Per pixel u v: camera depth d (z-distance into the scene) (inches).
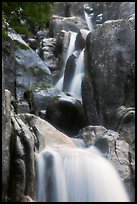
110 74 549.6
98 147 433.4
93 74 562.6
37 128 412.2
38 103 580.1
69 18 804.6
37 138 396.8
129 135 486.3
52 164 379.9
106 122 533.0
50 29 795.4
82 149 429.1
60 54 724.7
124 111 509.4
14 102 580.1
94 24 831.1
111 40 568.4
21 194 346.3
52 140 424.2
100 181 394.6
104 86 548.1
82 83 571.8
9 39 614.2
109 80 547.5
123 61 551.5
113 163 417.4
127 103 532.4
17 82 627.5
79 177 386.9
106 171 401.7
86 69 584.4
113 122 516.4
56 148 406.6
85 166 393.4
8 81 611.8
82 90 567.8
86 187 387.5
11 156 358.6
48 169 377.4
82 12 856.3
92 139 449.1
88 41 588.4
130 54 556.4
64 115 548.4
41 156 382.6
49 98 587.5
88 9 861.8
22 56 655.8
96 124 542.0
